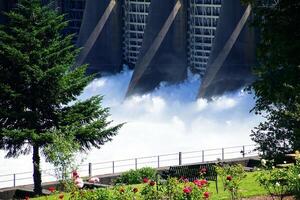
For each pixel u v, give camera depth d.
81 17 180.25
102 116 78.50
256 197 50.25
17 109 75.44
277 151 70.06
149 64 158.88
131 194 46.34
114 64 170.75
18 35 76.44
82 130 75.06
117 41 171.62
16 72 75.69
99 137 76.62
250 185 55.22
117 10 171.75
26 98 75.31
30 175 104.25
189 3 162.50
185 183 45.38
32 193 73.12
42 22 77.88
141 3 169.75
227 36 151.38
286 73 37.38
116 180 74.12
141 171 74.25
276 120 68.75
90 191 46.06
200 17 160.88
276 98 38.66
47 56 76.88
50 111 76.62
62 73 76.56
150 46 159.25
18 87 75.75
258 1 39.28
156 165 113.75
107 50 170.12
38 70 74.69
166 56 160.38
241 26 151.62
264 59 38.59
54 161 47.12
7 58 75.06
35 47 76.62
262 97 40.88
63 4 177.75
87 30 168.25
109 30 170.38
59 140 48.22
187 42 162.75
